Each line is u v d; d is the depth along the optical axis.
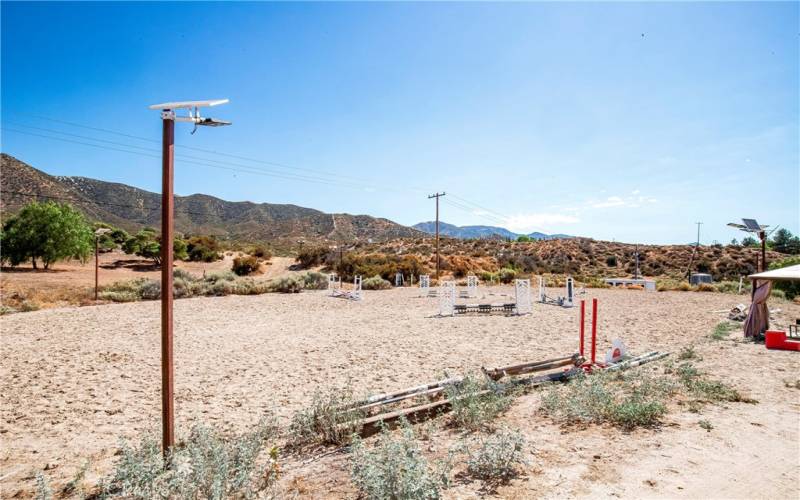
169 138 4.68
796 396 6.60
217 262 59.88
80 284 32.19
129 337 13.86
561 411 6.07
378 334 14.33
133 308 22.00
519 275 45.41
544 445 4.98
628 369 8.42
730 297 27.23
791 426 5.38
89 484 4.65
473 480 4.17
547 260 69.69
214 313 20.31
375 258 51.19
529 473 4.29
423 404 6.68
